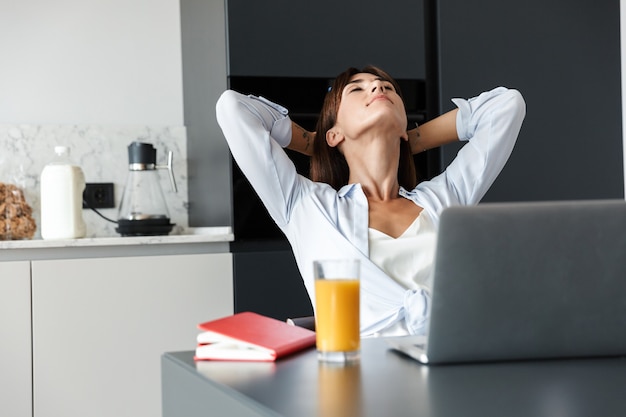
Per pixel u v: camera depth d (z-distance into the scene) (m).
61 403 2.61
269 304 2.81
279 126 2.35
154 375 2.69
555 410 0.92
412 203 2.27
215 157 2.93
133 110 3.23
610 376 1.10
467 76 3.08
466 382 1.07
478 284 1.15
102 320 2.65
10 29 3.11
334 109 2.35
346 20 2.95
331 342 1.22
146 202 2.97
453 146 3.06
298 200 2.21
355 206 2.18
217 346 1.29
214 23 2.90
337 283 1.21
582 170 3.20
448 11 3.06
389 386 1.04
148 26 3.24
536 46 3.15
